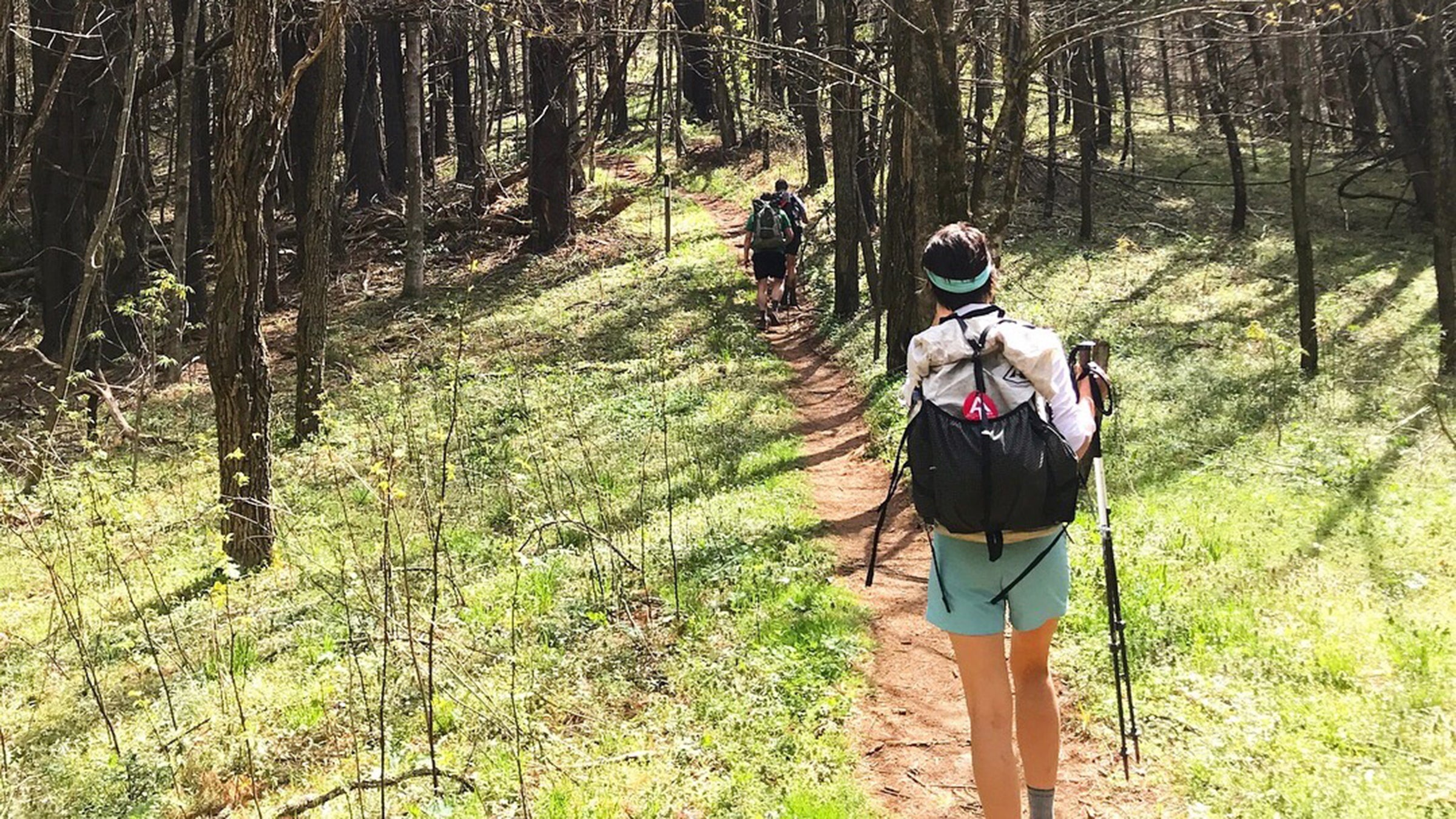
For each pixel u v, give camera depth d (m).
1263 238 22.89
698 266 23.41
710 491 9.55
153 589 8.83
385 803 4.53
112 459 14.03
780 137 34.59
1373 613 5.55
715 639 5.99
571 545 8.33
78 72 20.00
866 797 4.35
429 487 9.80
